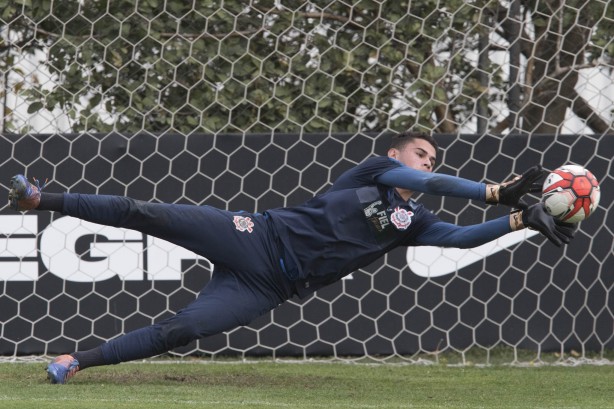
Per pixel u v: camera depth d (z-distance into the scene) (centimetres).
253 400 1327
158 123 2209
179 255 2022
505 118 2245
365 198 1409
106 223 1361
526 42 2228
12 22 2109
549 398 1452
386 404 1326
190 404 1229
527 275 2059
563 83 2247
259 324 2025
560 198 1291
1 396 1283
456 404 1353
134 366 1822
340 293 2034
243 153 2042
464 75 2250
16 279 1997
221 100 2197
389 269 2042
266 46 2206
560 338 2061
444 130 2262
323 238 1402
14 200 1316
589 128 2272
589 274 2069
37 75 2183
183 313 1391
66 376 1430
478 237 1370
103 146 2025
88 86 2141
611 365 1962
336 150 2050
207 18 2111
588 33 2241
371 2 2200
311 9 2208
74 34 2169
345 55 2194
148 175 2028
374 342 2033
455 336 2044
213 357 2019
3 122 2166
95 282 2008
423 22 2150
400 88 2225
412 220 1437
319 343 2028
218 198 2034
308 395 1416
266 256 1406
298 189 2041
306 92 2194
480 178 2058
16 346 1989
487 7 2198
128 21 2158
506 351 2094
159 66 2181
